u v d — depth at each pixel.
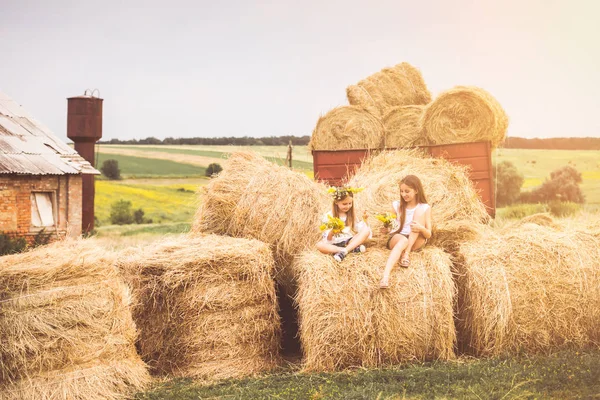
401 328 6.64
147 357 6.95
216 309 6.99
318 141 12.41
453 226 7.59
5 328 5.73
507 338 6.81
